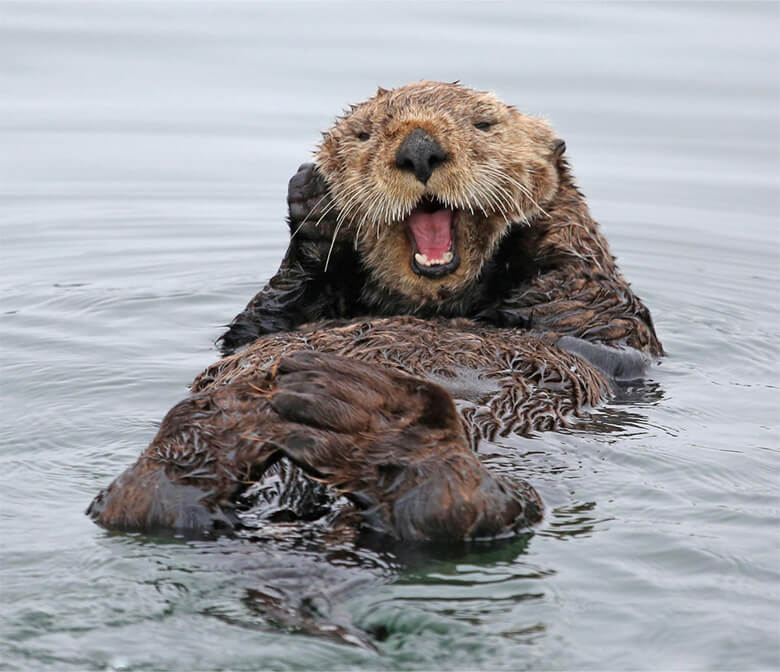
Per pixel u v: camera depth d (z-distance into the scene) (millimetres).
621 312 14555
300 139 29047
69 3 41406
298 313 15141
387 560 8828
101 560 8727
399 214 13781
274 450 9609
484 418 11258
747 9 41188
